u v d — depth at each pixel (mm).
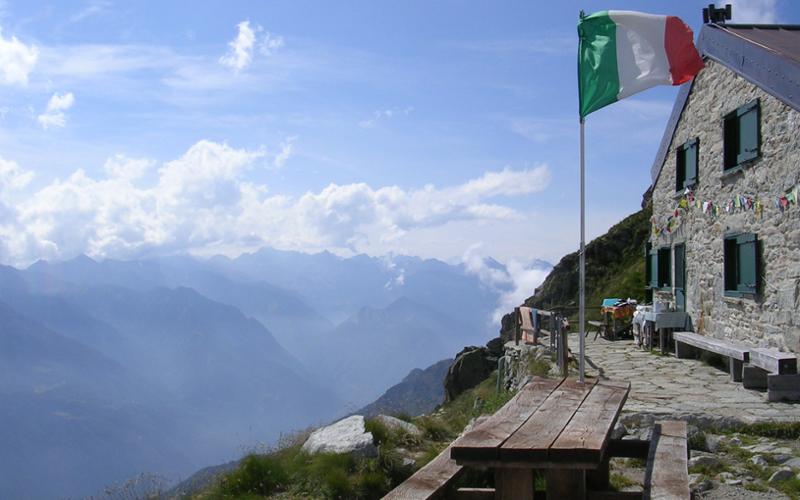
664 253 18312
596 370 13031
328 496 7004
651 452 4562
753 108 12547
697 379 11820
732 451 7273
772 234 11914
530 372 13672
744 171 13070
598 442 3535
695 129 15867
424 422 9242
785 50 11773
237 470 7691
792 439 7766
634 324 18250
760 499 5848
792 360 9688
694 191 15844
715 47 14242
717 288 14414
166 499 8000
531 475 3713
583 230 7914
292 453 8211
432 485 4258
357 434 8062
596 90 8078
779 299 11617
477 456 3477
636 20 7969
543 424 3998
